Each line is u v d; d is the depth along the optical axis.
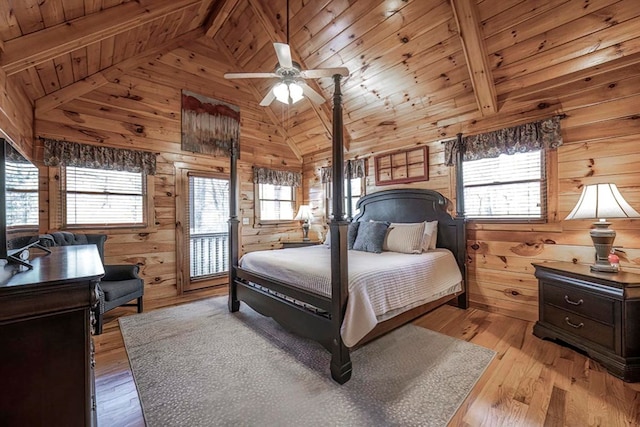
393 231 3.71
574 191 2.90
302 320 2.41
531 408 1.75
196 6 3.60
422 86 3.70
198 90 4.56
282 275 2.76
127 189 3.93
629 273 2.34
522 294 3.23
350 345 2.02
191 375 2.14
